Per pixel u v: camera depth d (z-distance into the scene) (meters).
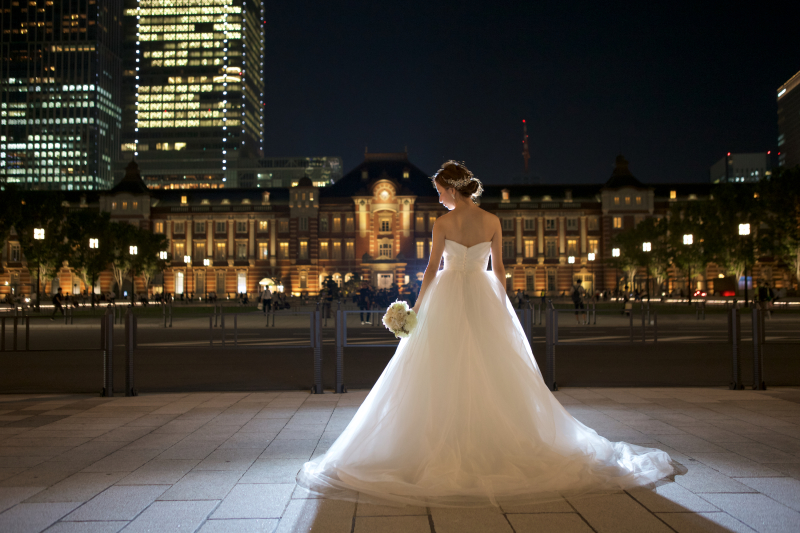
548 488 3.84
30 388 10.26
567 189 79.50
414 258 75.25
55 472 4.64
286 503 3.86
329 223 76.94
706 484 4.18
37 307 41.69
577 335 21.19
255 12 192.62
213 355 15.31
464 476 3.87
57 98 159.38
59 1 160.38
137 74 177.62
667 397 8.11
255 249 77.12
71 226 50.75
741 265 45.88
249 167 180.00
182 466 4.79
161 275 76.88
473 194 4.58
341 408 7.48
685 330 22.72
